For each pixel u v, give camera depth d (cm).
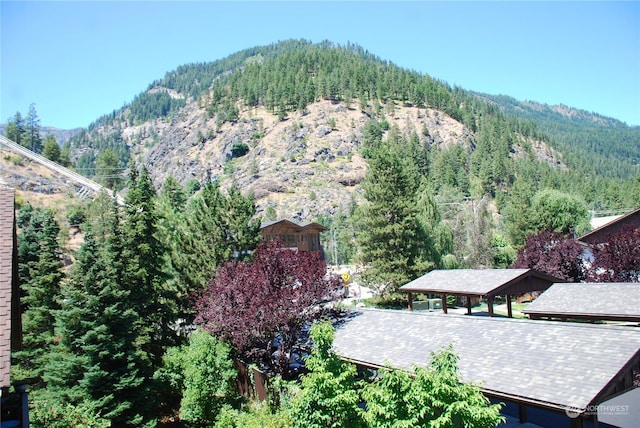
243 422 1372
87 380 1602
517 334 1442
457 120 19725
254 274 2064
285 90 19212
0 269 876
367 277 4088
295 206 12788
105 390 1620
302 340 1992
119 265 2083
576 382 1105
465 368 1334
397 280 3881
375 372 1831
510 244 5478
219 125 19575
